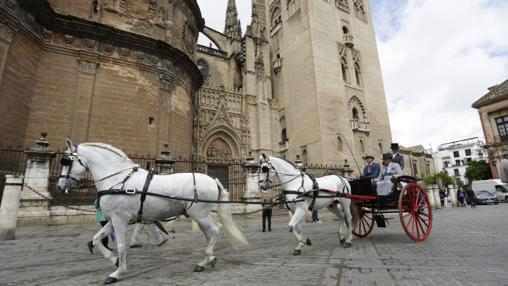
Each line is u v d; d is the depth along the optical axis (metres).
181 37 22.33
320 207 7.13
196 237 9.59
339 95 31.66
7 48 13.23
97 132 16.09
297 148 31.83
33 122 14.42
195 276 4.65
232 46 38.03
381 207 7.90
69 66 16.05
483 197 31.66
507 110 37.94
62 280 4.59
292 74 34.31
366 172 8.66
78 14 16.83
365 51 37.25
